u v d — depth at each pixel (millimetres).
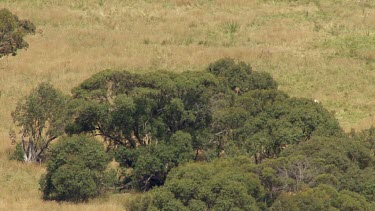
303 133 129125
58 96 136750
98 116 130000
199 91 132375
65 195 123625
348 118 153875
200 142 131375
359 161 118812
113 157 129000
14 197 122625
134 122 130250
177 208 105625
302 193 104562
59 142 126125
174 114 131500
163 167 127750
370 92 164250
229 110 132125
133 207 110750
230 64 148750
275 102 134250
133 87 133000
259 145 127562
